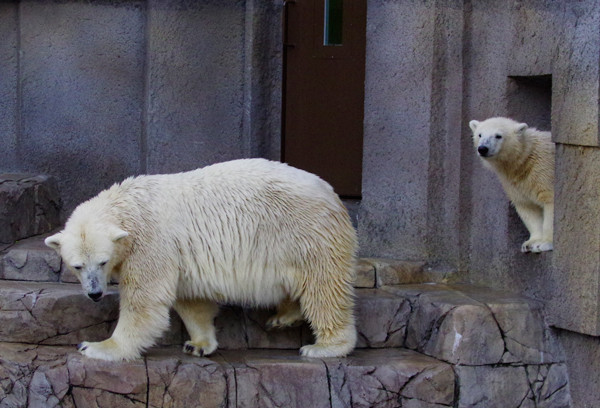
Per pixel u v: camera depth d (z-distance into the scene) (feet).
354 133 43.24
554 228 32.73
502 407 32.09
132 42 42.09
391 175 38.99
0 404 29.76
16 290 32.24
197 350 31.22
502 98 35.76
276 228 30.40
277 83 42.32
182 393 29.84
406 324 34.24
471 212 37.86
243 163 31.60
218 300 31.19
